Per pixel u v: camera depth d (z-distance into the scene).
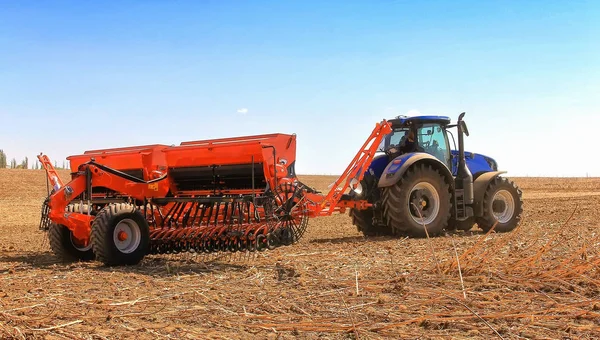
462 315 4.57
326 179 48.41
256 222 8.14
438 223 10.88
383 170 11.49
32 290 6.02
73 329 4.46
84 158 9.94
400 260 7.49
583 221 13.12
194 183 9.22
